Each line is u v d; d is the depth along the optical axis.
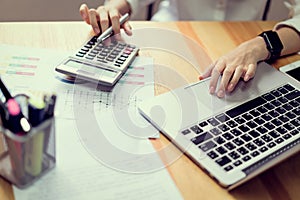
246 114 0.71
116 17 0.88
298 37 0.90
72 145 0.64
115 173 0.60
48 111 0.56
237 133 0.67
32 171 0.57
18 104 0.56
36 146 0.55
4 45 0.82
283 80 0.80
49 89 0.73
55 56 0.81
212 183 0.61
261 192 0.61
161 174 0.61
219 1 1.13
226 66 0.80
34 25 0.88
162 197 0.58
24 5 1.39
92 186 0.58
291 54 0.90
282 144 0.65
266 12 1.24
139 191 0.58
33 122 0.55
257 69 0.82
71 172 0.60
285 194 0.61
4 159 0.59
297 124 0.70
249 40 0.90
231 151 0.64
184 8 1.18
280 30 0.91
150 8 1.22
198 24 0.96
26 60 0.79
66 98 0.72
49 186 0.58
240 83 0.78
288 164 0.65
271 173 0.64
